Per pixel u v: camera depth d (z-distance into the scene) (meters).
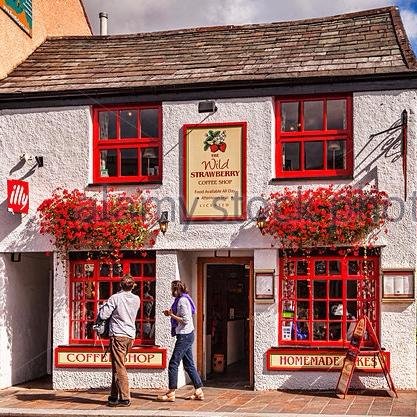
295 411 10.32
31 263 14.13
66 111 13.17
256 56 13.41
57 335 12.86
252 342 12.77
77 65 14.32
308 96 12.36
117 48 14.99
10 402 11.64
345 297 12.05
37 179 13.17
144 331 12.76
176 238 12.58
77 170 13.05
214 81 12.49
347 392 11.47
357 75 11.97
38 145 13.21
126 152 13.08
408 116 11.91
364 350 11.64
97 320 11.09
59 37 15.96
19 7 14.73
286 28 14.50
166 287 12.55
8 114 13.37
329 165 12.30
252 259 12.92
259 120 12.44
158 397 11.31
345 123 12.24
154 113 12.99
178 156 12.70
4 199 13.27
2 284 13.17
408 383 11.65
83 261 12.99
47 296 14.80
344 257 12.04
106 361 12.66
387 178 11.91
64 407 11.09
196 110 12.66
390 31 13.36
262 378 12.13
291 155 12.46
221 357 14.13
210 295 13.93
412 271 11.66
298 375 12.01
